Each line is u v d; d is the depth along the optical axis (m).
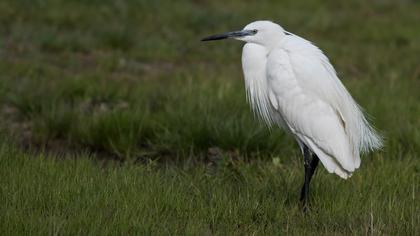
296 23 22.53
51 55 17.83
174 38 20.05
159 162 11.45
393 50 20.12
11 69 15.94
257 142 11.45
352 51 19.77
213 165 10.87
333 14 24.58
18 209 8.16
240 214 8.62
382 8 25.67
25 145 12.20
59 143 12.41
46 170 9.49
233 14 22.33
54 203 8.49
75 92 14.33
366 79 16.38
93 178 9.27
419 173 10.21
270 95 9.22
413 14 24.91
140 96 14.10
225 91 14.03
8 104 14.03
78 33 19.53
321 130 8.73
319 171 10.38
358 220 8.56
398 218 8.55
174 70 17.33
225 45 19.88
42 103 13.48
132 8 22.23
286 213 8.75
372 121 12.32
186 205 8.67
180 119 12.26
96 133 12.15
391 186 9.55
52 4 21.69
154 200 8.63
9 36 18.88
